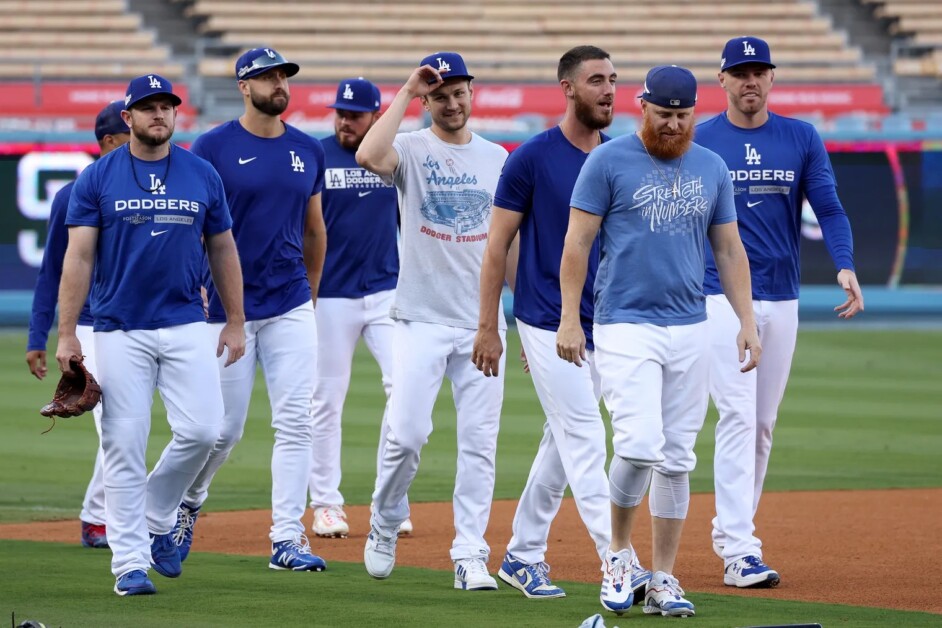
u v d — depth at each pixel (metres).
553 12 114.12
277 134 26.67
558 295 22.27
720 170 21.17
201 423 23.34
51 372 63.12
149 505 24.05
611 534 21.20
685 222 20.77
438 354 23.64
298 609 21.52
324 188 31.14
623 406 20.56
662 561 21.34
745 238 25.41
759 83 25.14
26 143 81.88
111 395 22.89
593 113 22.14
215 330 26.39
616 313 20.86
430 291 23.73
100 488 27.98
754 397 24.78
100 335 23.02
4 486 36.62
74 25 104.44
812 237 88.12
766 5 115.19
